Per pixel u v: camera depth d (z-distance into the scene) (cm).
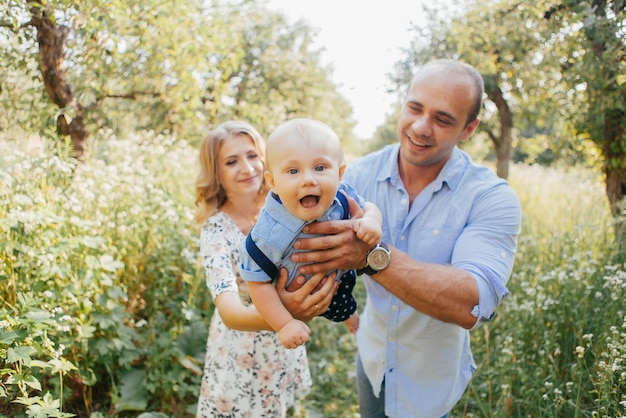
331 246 168
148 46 473
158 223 371
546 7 364
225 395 252
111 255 333
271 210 168
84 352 288
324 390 371
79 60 450
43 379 278
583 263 314
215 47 548
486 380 310
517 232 200
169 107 572
